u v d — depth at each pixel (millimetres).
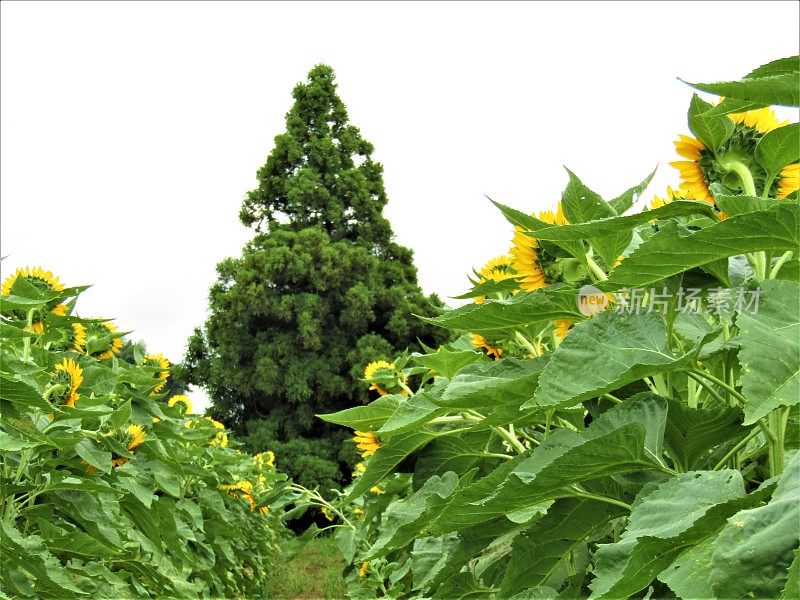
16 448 2176
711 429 1441
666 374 1642
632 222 1347
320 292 19203
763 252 1399
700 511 1141
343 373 18672
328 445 17609
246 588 6535
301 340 18281
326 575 8891
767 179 1502
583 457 1318
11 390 2014
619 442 1310
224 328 18625
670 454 1504
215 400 18719
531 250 1716
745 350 1099
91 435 2793
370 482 2180
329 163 21375
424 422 1766
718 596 997
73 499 2615
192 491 4969
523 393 1460
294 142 21375
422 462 2203
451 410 1687
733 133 1560
